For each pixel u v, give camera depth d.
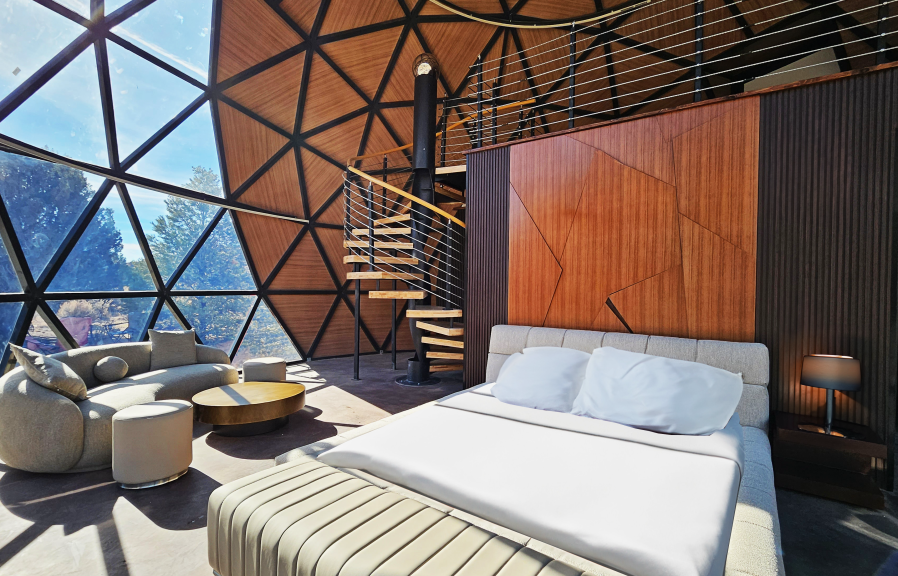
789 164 2.97
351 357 8.27
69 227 4.78
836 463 2.52
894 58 6.61
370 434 2.37
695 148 3.29
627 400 2.59
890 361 2.67
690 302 3.31
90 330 5.12
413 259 5.86
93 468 3.10
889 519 2.36
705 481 1.79
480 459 2.02
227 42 5.73
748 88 8.64
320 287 8.02
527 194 4.08
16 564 2.02
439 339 5.58
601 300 3.69
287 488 1.80
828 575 1.94
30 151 4.23
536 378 3.00
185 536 2.26
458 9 6.68
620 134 3.61
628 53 7.77
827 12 6.23
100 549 2.14
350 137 7.75
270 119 6.73
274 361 4.95
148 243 5.66
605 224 3.67
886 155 2.69
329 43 6.54
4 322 4.28
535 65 8.05
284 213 7.34
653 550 1.30
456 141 8.84
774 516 1.73
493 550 1.35
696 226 3.29
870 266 2.73
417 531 1.46
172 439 2.90
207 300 6.55
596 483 1.77
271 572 1.49
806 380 2.67
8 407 2.98
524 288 4.09
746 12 6.64
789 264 2.96
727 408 2.49
